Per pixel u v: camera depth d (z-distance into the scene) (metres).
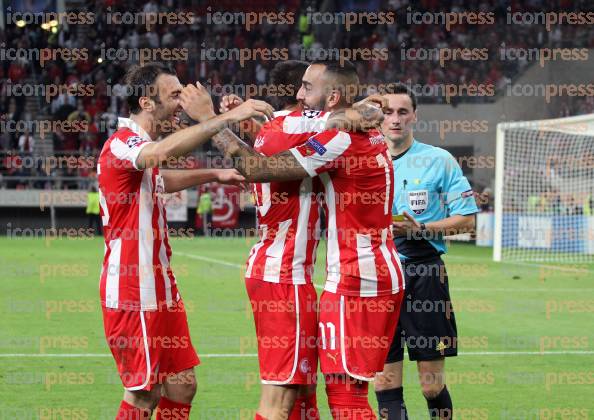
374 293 16.31
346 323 16.16
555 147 72.56
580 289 50.97
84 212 104.81
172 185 19.14
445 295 20.06
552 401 24.17
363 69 104.69
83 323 36.75
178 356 17.55
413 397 24.55
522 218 71.88
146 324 16.77
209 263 65.62
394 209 20.92
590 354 30.94
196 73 107.31
